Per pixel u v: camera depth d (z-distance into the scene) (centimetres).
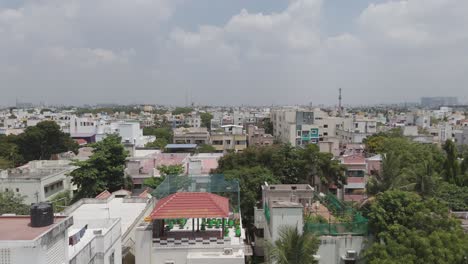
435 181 3306
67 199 4359
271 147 4788
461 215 3097
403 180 3222
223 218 2230
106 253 1830
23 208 3403
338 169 4653
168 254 2147
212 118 16762
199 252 2147
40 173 4631
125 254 2334
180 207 2183
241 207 3572
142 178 4825
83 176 4250
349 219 2636
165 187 2606
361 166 5144
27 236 1309
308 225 2427
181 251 2150
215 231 2325
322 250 2408
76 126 10350
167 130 11788
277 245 2014
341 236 2412
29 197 4219
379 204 2423
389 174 3172
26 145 7694
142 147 8406
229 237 2186
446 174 4278
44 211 1437
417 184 3266
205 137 9131
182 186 2628
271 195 3044
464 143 9175
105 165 4409
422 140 8350
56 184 4669
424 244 2039
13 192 3947
